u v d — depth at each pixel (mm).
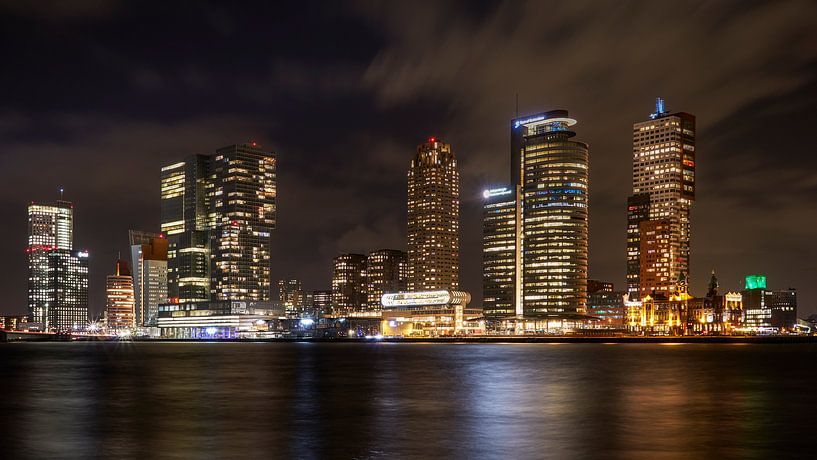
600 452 56406
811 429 67438
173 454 56219
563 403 89625
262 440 62062
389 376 139000
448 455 55406
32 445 60219
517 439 62094
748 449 57562
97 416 78125
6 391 108875
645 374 143000
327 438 63031
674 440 61438
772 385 115875
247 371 157000
